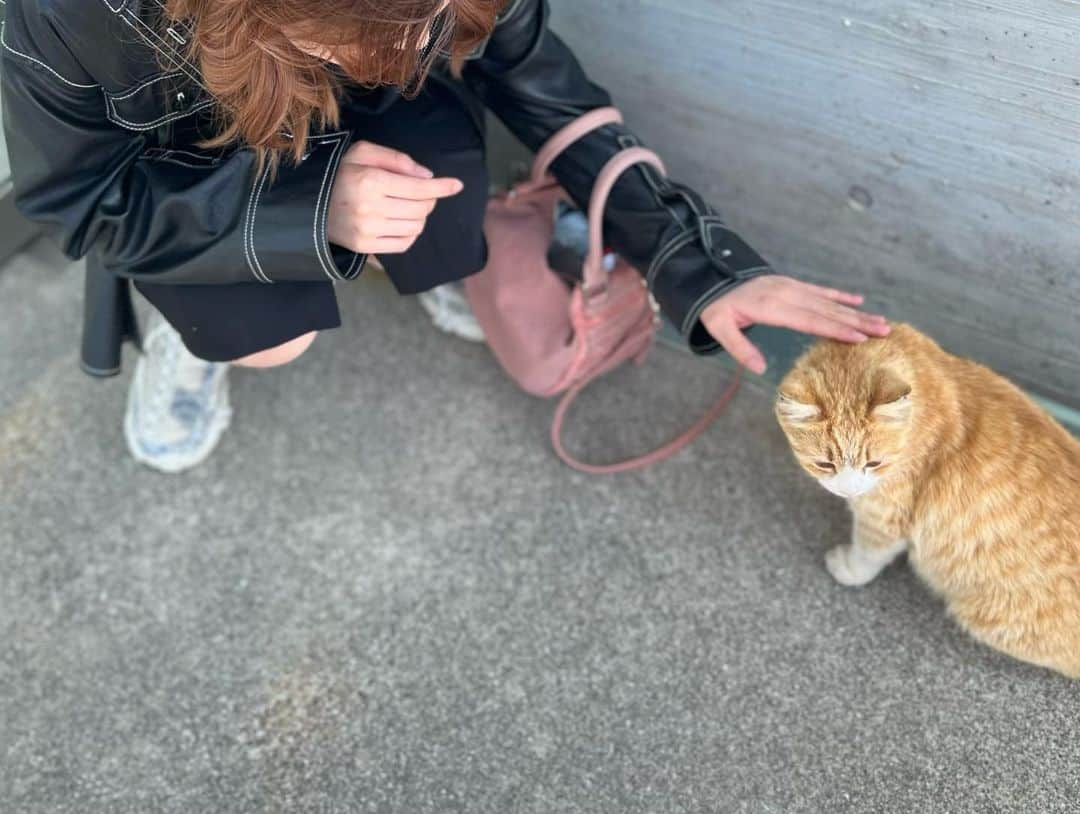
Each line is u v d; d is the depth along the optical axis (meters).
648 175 1.12
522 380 1.31
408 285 1.15
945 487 1.01
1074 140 0.98
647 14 1.18
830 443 0.97
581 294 1.20
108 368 1.18
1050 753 1.05
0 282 1.59
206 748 1.15
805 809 1.04
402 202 0.94
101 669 1.21
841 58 1.07
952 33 0.97
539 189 1.27
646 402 1.40
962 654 1.13
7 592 1.28
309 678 1.19
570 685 1.15
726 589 1.21
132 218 0.91
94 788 1.12
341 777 1.11
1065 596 0.98
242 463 1.38
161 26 0.82
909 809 1.03
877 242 1.24
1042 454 0.99
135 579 1.28
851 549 1.16
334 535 1.30
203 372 1.32
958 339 1.28
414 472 1.35
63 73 0.83
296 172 0.93
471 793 1.09
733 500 1.28
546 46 1.09
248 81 0.78
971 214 1.12
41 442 1.42
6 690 1.20
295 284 1.02
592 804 1.07
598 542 1.26
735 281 1.04
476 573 1.25
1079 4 0.88
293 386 1.46
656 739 1.10
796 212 1.29
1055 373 1.22
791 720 1.10
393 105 1.10
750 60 1.14
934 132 1.07
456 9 0.79
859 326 1.02
